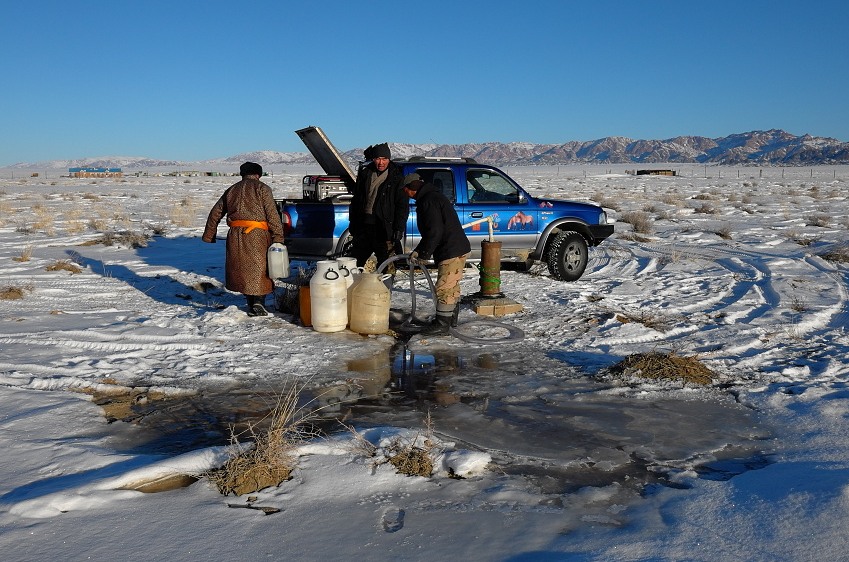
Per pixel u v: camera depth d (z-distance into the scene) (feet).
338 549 10.34
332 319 24.23
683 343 23.93
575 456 14.39
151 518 11.14
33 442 14.29
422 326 25.31
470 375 20.02
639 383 19.39
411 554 10.25
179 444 14.67
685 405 17.70
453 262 24.27
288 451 13.66
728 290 34.22
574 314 27.91
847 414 16.78
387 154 28.86
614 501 12.33
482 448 14.71
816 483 12.58
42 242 49.49
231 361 20.81
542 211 36.40
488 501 12.16
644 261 43.75
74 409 16.34
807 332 25.94
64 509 11.32
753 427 16.25
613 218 78.33
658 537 10.87
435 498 12.21
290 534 10.75
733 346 23.44
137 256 43.50
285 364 20.67
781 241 55.67
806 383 19.48
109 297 30.22
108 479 12.27
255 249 25.59
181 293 31.63
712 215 82.12
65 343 22.06
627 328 25.35
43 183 208.64
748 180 244.01
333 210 32.12
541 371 20.47
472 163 35.40
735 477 13.26
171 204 100.42
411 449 13.98
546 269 39.37
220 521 11.10
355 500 11.99
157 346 22.13
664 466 14.01
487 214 35.14
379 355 21.93
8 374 18.75
